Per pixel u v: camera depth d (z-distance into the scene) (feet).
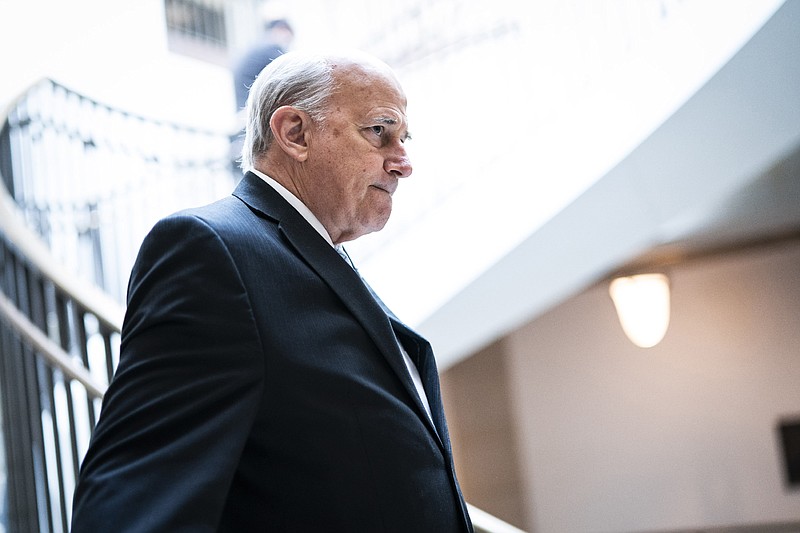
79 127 11.84
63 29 11.09
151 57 12.57
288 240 4.46
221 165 13.91
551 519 21.16
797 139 10.80
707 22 11.35
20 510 8.41
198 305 3.89
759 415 19.85
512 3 14.17
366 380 4.21
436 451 4.33
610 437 20.93
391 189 4.86
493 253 12.60
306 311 4.22
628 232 11.82
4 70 10.52
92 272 11.61
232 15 17.92
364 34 16.62
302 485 3.96
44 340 7.57
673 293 20.67
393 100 4.83
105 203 12.09
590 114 12.34
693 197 11.41
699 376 20.34
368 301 4.50
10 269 8.54
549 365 21.56
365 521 3.98
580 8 13.56
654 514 20.49
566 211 12.16
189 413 3.72
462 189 13.37
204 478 3.59
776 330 19.79
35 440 8.39
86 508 3.56
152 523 3.46
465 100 14.24
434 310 12.87
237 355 3.87
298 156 4.70
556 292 12.26
